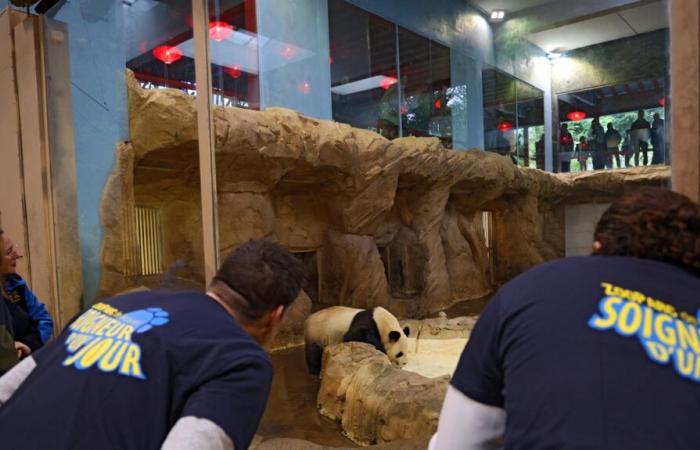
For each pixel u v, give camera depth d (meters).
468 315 6.62
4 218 4.46
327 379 4.43
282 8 7.81
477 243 7.19
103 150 4.71
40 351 1.47
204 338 1.22
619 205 1.16
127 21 5.70
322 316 6.12
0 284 2.42
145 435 1.12
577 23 3.28
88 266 4.49
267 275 1.39
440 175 8.22
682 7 1.28
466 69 7.50
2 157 4.43
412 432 3.30
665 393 0.85
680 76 1.29
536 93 4.34
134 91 5.17
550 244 3.45
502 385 1.07
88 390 1.16
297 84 8.16
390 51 9.12
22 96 4.12
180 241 5.38
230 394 1.12
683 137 1.29
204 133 2.89
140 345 1.20
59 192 4.09
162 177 5.58
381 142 8.01
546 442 0.87
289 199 8.15
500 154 7.11
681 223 1.06
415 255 8.66
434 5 7.77
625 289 0.99
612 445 0.81
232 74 7.25
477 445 1.11
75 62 4.35
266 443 3.15
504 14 5.61
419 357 5.54
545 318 0.98
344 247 8.16
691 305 0.96
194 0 2.83
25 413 1.18
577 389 0.88
